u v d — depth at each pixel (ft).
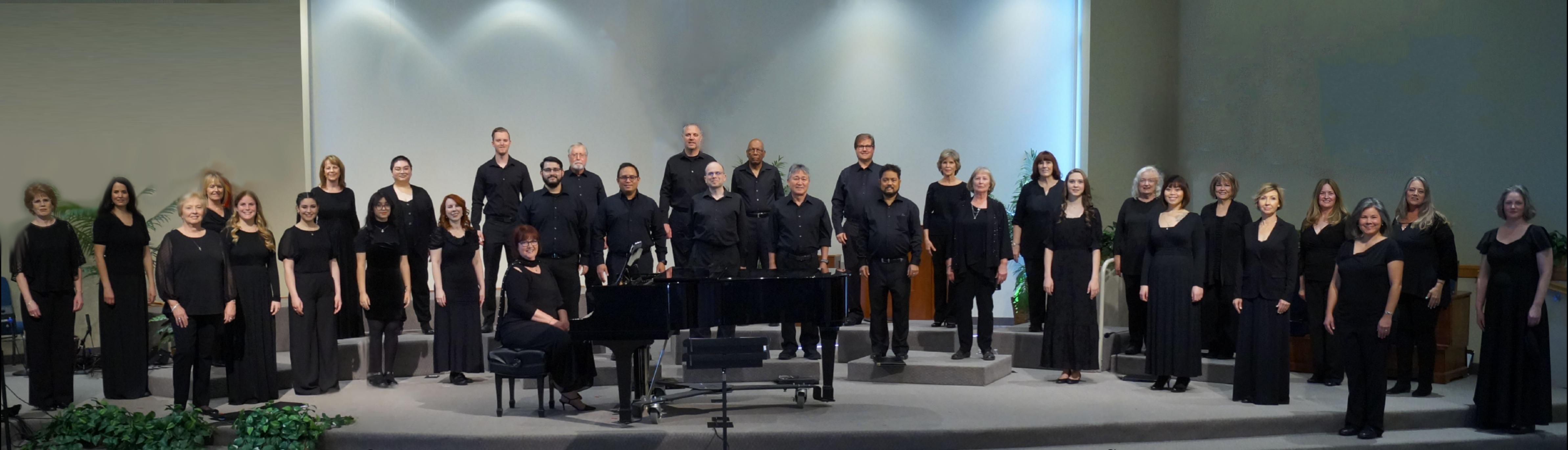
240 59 30.30
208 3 30.19
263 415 17.97
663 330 17.49
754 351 16.56
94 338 26.73
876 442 17.22
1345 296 17.99
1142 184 22.48
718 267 22.27
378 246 22.21
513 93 30.89
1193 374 20.42
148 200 29.71
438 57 30.78
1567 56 19.57
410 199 23.94
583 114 30.94
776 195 24.61
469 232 22.61
